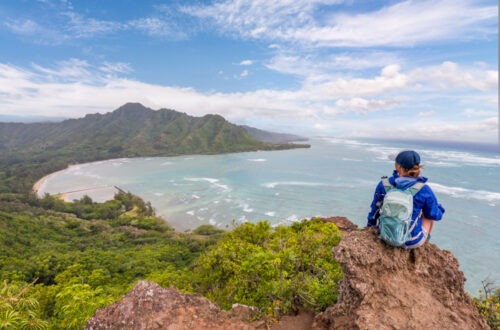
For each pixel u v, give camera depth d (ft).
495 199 243.40
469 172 375.45
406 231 10.11
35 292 42.65
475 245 155.12
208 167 530.27
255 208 250.78
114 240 207.41
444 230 174.70
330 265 21.76
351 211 236.84
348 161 579.89
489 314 14.89
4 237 185.98
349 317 11.62
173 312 14.66
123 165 601.21
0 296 21.25
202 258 42.83
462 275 11.96
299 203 261.85
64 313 26.08
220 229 208.03
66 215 284.82
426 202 10.22
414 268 11.85
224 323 14.42
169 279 48.24
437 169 398.42
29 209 296.92
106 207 291.99
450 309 10.84
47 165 565.12
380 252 11.51
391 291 10.97
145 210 268.21
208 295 27.45
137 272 122.62
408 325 9.89
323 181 366.22
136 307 14.73
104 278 89.15
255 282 22.31
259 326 14.35
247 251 34.99
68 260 137.49
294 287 16.83
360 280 10.98
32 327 21.90
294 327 14.28
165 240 193.36
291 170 466.29
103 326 14.19
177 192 329.93
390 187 10.86
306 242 27.30
